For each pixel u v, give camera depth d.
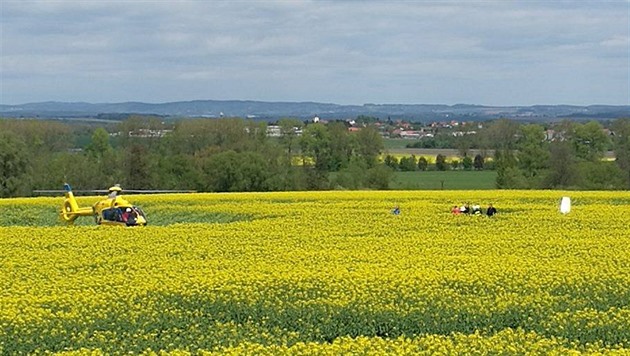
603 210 44.09
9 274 25.75
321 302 20.64
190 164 90.88
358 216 42.75
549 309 20.28
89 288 23.05
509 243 31.39
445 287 22.31
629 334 18.23
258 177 87.12
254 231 36.34
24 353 17.64
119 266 27.34
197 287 22.48
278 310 20.39
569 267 25.25
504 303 20.31
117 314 20.08
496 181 84.94
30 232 36.72
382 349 16.23
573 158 88.00
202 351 16.44
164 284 22.89
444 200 52.88
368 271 24.48
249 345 16.66
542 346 16.44
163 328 19.31
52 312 20.45
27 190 87.19
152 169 92.88
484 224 38.53
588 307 20.55
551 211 44.78
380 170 87.50
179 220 47.28
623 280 23.19
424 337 17.80
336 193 60.47
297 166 94.12
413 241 32.25
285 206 49.16
